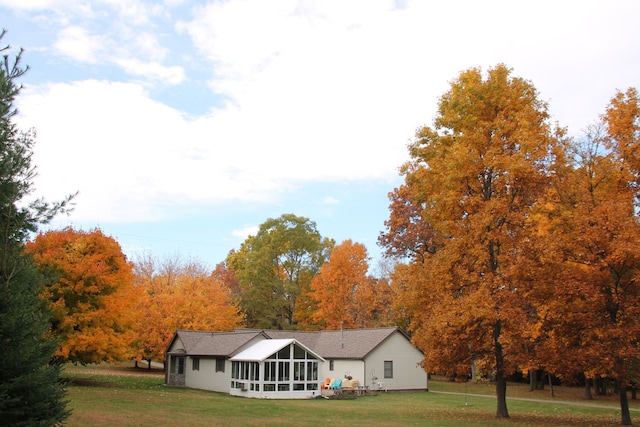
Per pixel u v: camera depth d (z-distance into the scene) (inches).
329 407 1200.2
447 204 978.1
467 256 971.9
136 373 2188.7
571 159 1144.8
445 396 1628.9
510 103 986.1
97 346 1283.2
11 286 404.2
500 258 948.0
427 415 1047.6
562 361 874.1
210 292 2331.4
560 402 1471.5
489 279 915.4
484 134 978.1
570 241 943.0
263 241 2704.2
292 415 996.6
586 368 868.6
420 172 1058.7
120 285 1393.9
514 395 1696.6
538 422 946.1
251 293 2559.1
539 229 968.9
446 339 929.5
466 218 997.8
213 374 1659.7
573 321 887.7
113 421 753.6
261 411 1046.4
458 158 938.7
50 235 1322.6
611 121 1056.2
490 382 2175.2
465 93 994.1
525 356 895.7
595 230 874.8
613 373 854.5
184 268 2832.2
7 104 420.2
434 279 1004.6
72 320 1261.1
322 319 2331.4
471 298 887.1
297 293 2554.1
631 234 851.4
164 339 2123.5
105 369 2342.5
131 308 1485.0
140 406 991.6
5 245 403.2
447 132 1071.6
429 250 1847.9
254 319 2723.9
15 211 415.5
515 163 896.9
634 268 871.1
